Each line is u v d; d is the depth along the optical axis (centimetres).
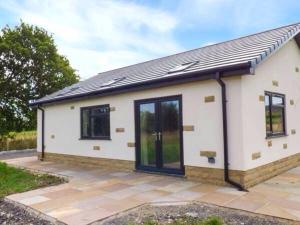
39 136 1352
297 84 998
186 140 775
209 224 436
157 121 852
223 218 483
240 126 668
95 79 1411
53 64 2325
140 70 1144
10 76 2267
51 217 511
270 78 812
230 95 686
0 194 677
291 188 661
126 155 943
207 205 557
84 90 1142
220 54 872
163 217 496
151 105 871
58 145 1238
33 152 1773
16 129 2303
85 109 1111
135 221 482
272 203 552
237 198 589
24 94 2275
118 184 750
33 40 2266
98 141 1045
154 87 845
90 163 1078
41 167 1090
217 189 664
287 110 912
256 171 706
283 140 869
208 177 727
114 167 983
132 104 923
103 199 612
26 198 638
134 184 743
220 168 703
